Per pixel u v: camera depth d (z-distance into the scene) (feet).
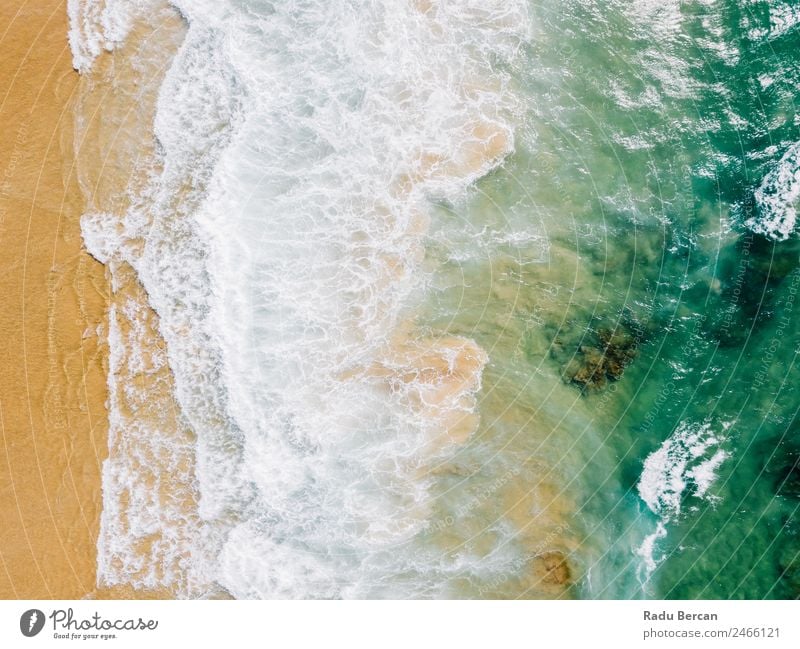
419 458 40.55
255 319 40.55
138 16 42.29
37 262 41.14
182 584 38.99
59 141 41.78
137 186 41.60
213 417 39.99
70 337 40.86
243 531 39.37
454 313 41.78
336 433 40.27
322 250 41.32
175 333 40.57
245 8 42.37
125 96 41.98
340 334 41.04
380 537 39.63
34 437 40.29
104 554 39.52
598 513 40.22
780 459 40.24
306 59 42.09
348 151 41.63
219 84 41.83
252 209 41.24
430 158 42.24
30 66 41.91
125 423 40.40
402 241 41.75
